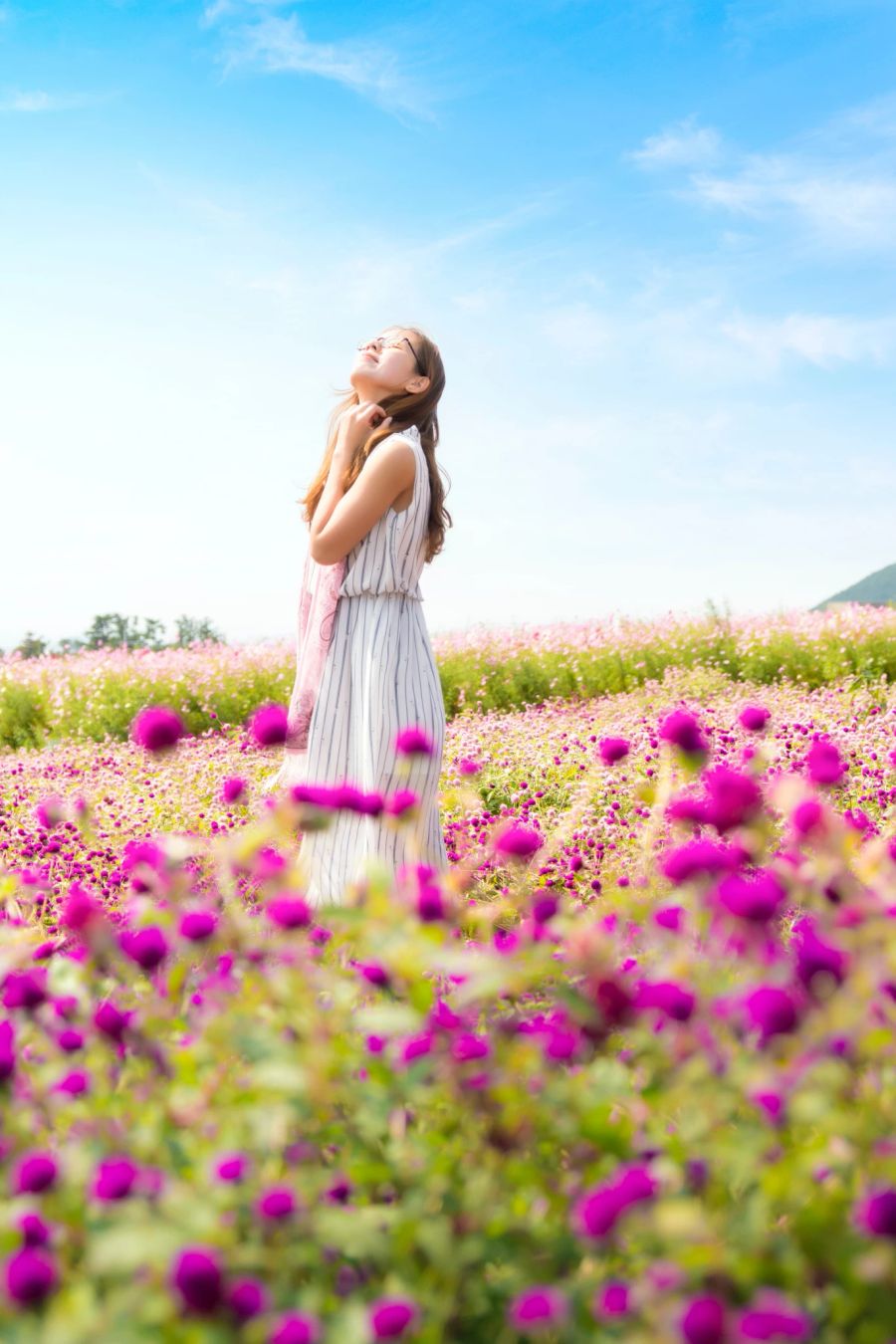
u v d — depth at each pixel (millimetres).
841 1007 1074
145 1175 982
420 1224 968
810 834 1431
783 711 7215
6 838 3932
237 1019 1195
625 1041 1366
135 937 1276
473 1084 1109
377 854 2744
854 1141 985
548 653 11812
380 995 1475
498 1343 1014
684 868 1359
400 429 3109
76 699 10531
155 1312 838
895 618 11953
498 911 1567
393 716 2867
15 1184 958
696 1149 1045
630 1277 1010
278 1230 993
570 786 4730
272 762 6367
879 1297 891
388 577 2967
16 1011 1296
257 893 2338
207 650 12758
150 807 4750
